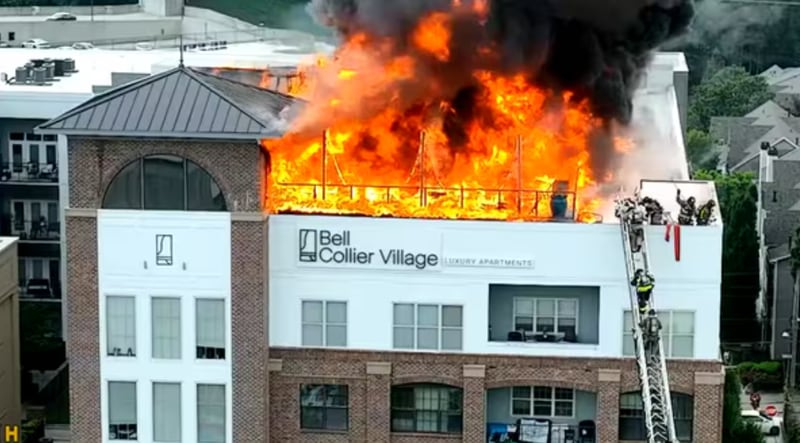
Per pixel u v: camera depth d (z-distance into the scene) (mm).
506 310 59938
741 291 109750
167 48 115375
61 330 92375
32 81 96562
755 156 134250
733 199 110625
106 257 58875
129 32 132125
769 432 87750
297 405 60031
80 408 59625
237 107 57969
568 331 59812
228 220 58156
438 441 59938
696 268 58094
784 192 120000
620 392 58781
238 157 57875
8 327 77438
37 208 93312
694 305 58281
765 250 112688
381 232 58906
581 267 58406
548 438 60125
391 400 59938
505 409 60406
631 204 59031
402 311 59406
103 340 59281
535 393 60125
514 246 58562
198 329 59062
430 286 59062
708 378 58375
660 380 54938
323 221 59031
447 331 59312
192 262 58625
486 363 59062
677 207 62156
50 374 88875
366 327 59562
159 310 59094
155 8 146000
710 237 57844
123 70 101188
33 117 90812
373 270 59156
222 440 59594
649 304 57219
